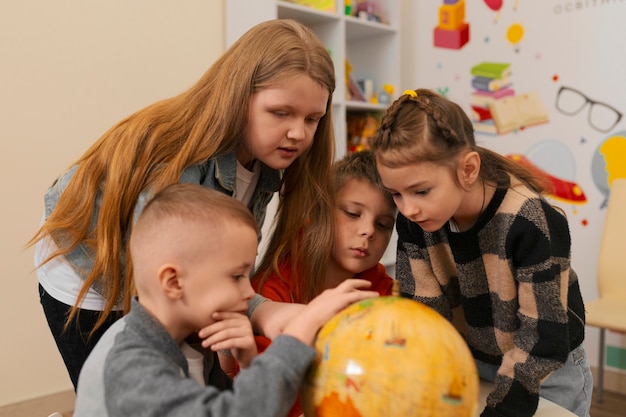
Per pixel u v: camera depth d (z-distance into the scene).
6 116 2.28
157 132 1.12
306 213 1.26
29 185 2.35
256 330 0.98
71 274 1.20
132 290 1.09
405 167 0.98
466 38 3.41
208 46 2.91
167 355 0.80
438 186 0.98
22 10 2.29
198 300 0.81
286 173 1.32
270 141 1.11
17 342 2.35
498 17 3.25
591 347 2.93
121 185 1.08
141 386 0.72
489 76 3.32
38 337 2.40
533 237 1.05
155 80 2.71
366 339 0.71
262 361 0.73
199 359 0.89
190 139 1.10
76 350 1.21
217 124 1.10
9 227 2.30
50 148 2.40
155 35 2.70
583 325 1.30
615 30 2.79
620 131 2.80
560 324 1.06
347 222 1.25
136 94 2.65
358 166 1.27
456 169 1.00
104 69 2.54
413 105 1.01
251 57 1.09
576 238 2.98
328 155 1.27
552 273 1.05
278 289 1.23
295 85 1.07
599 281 2.61
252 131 1.12
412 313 0.73
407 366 0.67
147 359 0.75
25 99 2.32
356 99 3.27
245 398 0.69
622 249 2.56
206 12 2.88
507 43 3.22
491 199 1.08
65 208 1.16
